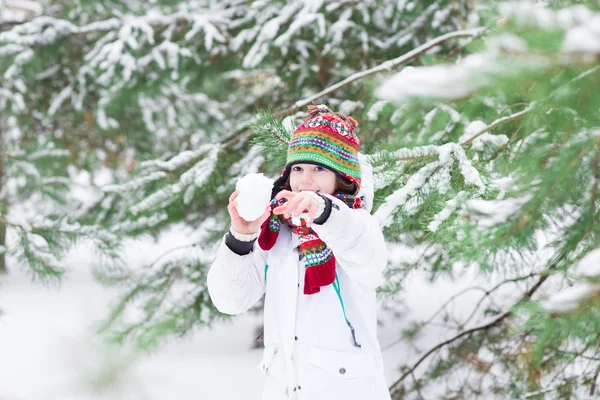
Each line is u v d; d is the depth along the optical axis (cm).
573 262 157
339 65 582
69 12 812
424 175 231
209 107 867
